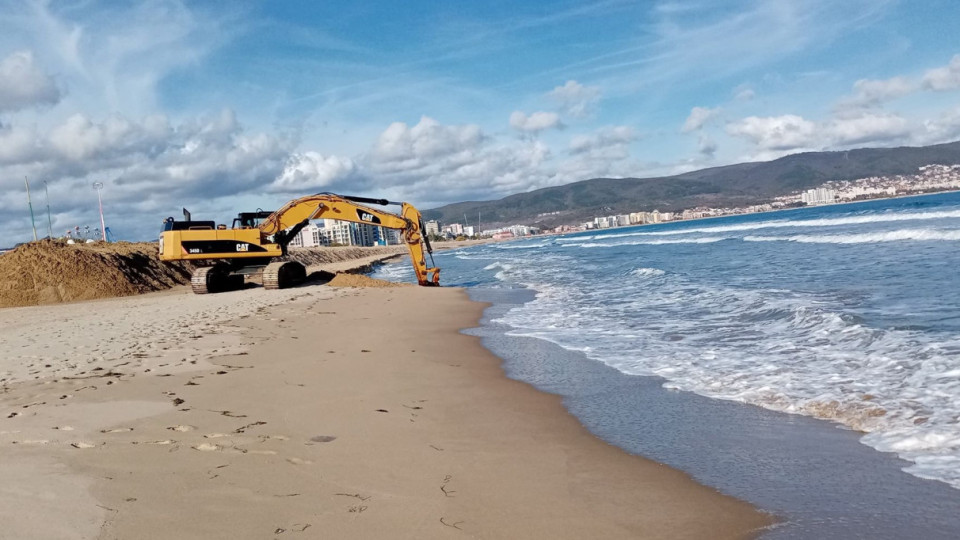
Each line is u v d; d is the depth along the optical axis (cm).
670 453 513
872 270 1661
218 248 2612
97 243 4381
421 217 2611
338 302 1942
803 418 575
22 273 2769
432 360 988
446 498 421
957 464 439
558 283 2362
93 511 385
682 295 1595
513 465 493
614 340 1082
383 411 672
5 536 345
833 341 870
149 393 752
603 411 655
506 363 951
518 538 358
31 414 649
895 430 515
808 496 409
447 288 2411
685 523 379
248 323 1460
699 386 723
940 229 2672
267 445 540
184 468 473
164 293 2997
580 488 441
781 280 1675
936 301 1079
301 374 876
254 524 371
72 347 1152
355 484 446
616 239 8069
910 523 362
